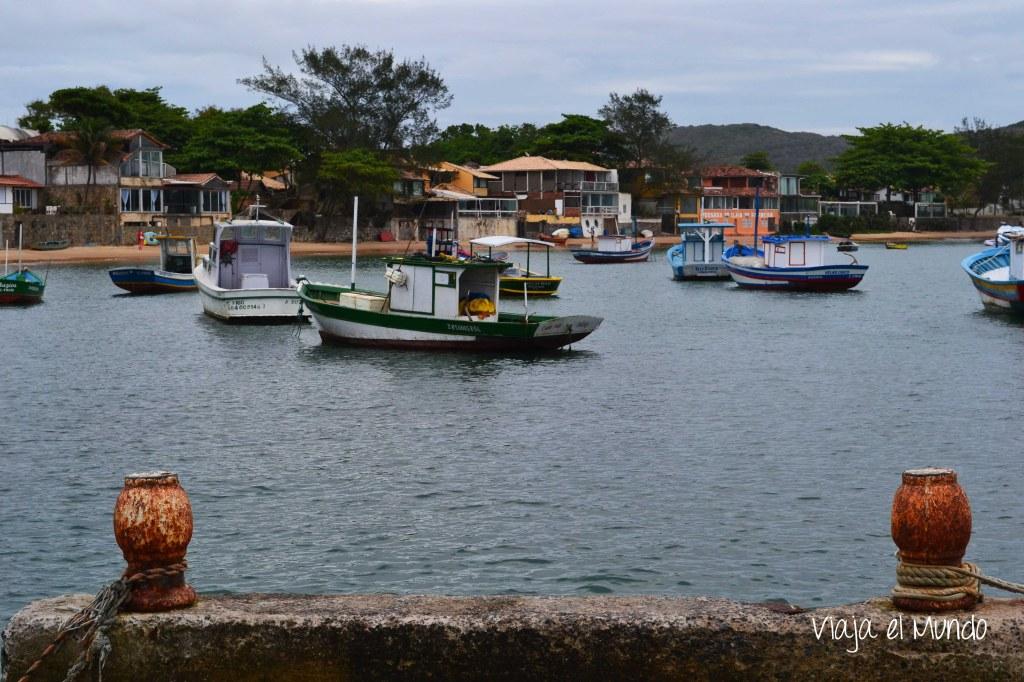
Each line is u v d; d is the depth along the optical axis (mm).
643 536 19047
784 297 69812
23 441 27141
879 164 183625
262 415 30500
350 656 7320
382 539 18969
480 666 7305
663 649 7223
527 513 20484
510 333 41094
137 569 7445
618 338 48281
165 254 71750
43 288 63406
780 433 27875
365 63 129125
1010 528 19453
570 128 155375
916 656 7090
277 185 130000
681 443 26656
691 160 160125
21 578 17125
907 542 7262
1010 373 37812
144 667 7309
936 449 25953
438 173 139875
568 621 7270
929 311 60031
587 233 144125
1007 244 60312
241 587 16828
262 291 50531
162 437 27594
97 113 106188
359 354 41750
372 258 109500
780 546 18469
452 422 29359
